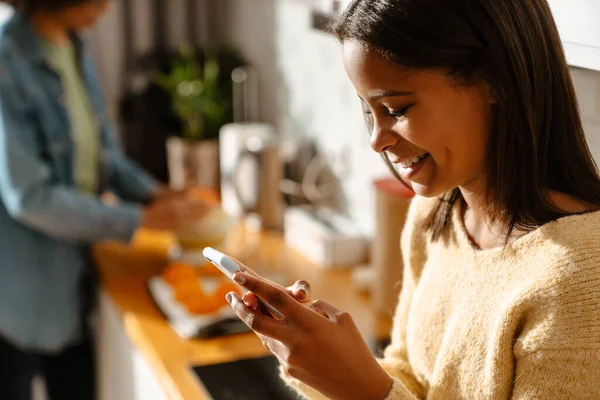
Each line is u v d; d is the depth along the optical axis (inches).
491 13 28.7
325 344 31.4
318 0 64.9
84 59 88.4
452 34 28.3
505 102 29.4
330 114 90.4
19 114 75.1
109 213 77.9
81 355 88.1
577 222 30.1
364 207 83.7
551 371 29.3
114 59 121.0
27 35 77.1
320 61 91.7
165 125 118.6
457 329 33.5
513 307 30.4
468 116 29.9
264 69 110.0
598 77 40.3
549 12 30.9
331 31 31.4
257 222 94.0
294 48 99.2
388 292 66.7
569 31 38.4
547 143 31.0
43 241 79.7
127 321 69.4
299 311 31.1
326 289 75.0
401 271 65.6
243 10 116.6
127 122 120.6
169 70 119.0
